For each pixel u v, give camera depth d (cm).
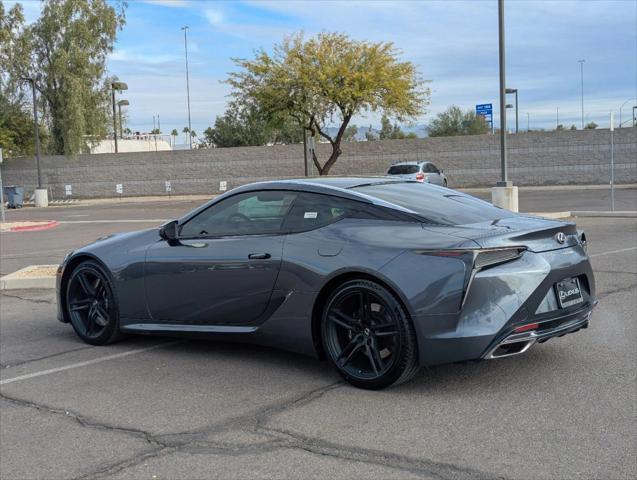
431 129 6184
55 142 4478
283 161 4194
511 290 448
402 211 502
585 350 567
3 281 1017
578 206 2291
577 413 424
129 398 492
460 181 3912
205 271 563
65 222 2469
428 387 486
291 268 514
